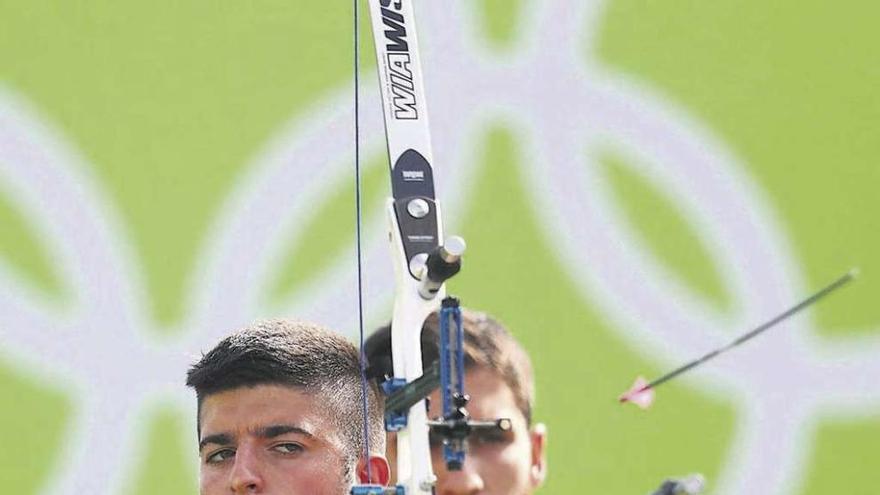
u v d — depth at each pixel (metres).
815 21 22.34
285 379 12.52
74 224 20.36
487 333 15.55
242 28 21.23
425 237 13.16
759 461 21.00
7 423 19.73
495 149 21.25
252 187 20.84
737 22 22.12
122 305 20.27
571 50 21.58
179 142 20.81
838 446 21.05
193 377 12.74
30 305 20.06
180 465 20.02
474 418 15.28
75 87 20.72
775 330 21.31
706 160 21.72
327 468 12.56
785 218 21.72
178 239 20.59
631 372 21.08
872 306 21.44
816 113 22.05
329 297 20.66
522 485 15.42
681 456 20.83
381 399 13.21
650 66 21.81
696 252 21.48
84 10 20.94
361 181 21.03
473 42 21.34
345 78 21.27
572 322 21.09
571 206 21.30
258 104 21.09
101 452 19.86
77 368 19.98
